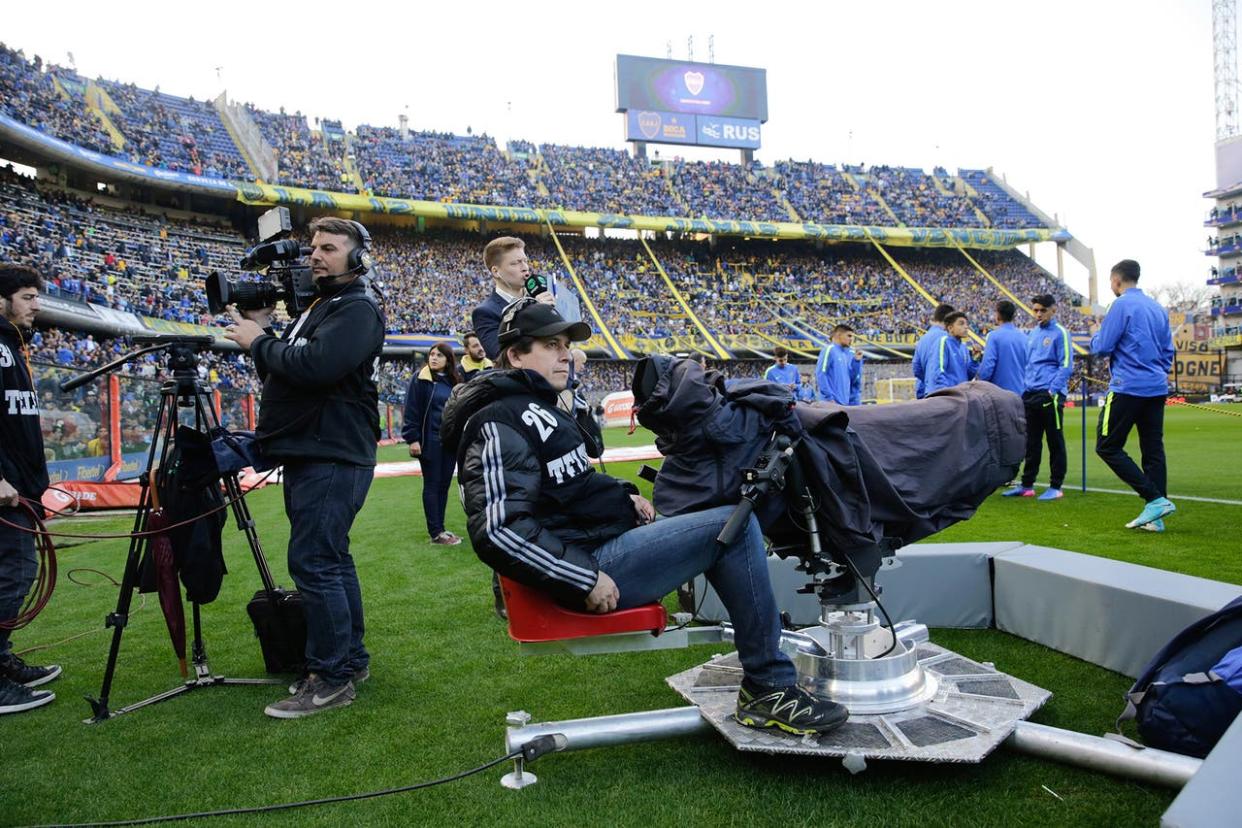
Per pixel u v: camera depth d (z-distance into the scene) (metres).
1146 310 5.31
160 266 27.56
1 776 2.43
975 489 2.37
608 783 2.25
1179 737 2.09
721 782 2.23
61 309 19.88
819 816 2.01
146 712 2.96
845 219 46.62
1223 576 4.11
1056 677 2.92
